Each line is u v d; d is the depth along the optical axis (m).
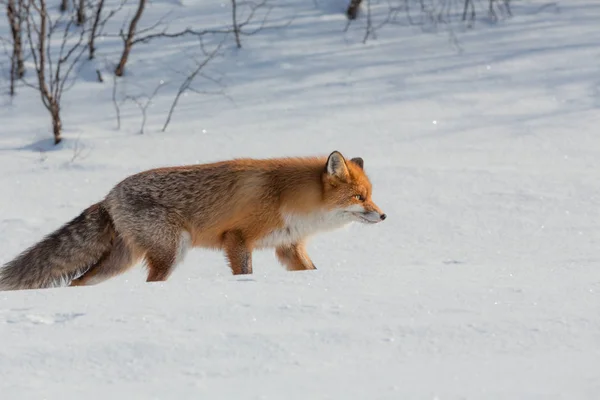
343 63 24.81
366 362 5.98
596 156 19.28
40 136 20.72
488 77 24.08
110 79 23.86
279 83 23.72
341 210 12.28
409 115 21.98
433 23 27.38
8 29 26.12
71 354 6.25
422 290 8.05
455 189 17.33
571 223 15.32
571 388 5.37
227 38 26.02
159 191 12.12
